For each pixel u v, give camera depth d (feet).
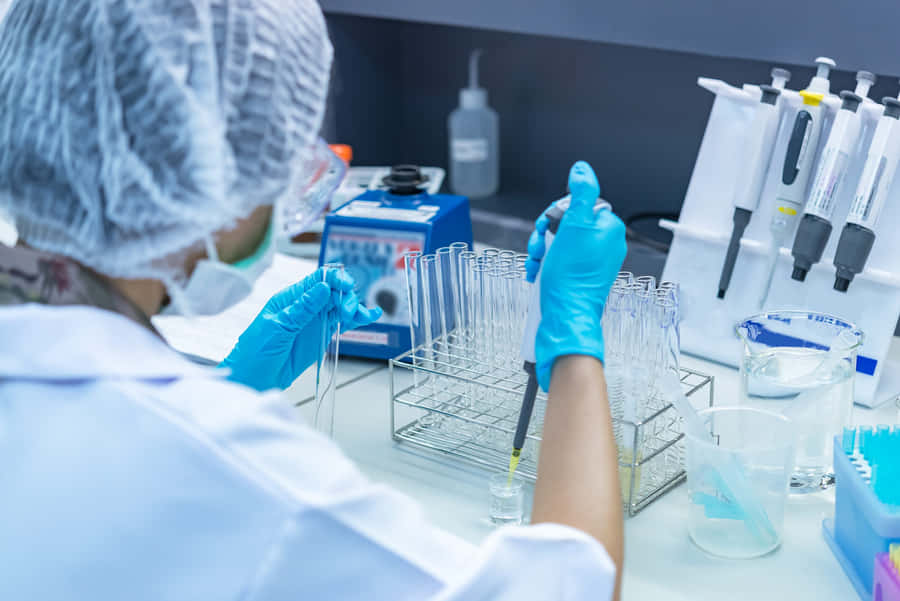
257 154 2.33
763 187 4.41
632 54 6.15
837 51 4.29
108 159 2.12
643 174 6.45
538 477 2.49
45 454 1.87
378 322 4.63
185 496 1.85
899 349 4.70
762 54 4.54
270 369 3.75
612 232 3.10
